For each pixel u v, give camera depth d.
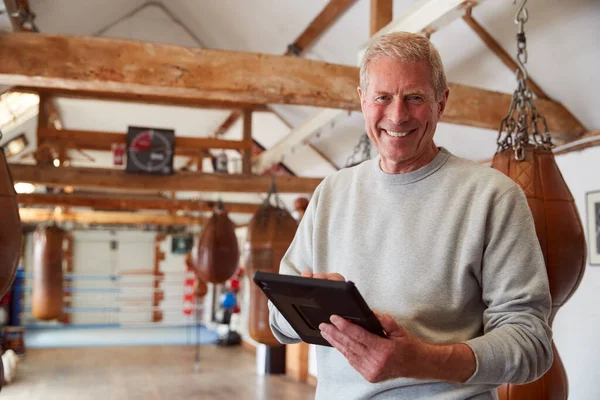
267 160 7.29
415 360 1.13
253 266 4.95
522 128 2.45
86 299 15.24
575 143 3.97
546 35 3.55
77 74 2.88
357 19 4.64
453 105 3.56
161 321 15.64
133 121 9.18
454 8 2.94
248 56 3.15
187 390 7.86
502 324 1.25
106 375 8.89
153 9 6.76
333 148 6.93
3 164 2.36
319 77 3.26
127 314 15.45
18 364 9.75
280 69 3.20
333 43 5.19
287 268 1.57
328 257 1.49
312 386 8.18
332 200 1.54
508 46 3.82
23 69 2.82
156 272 15.73
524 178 2.26
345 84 3.30
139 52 2.98
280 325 1.54
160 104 7.09
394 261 1.35
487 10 3.63
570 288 2.26
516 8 3.46
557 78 3.80
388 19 3.75
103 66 2.91
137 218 12.77
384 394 1.32
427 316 1.30
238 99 3.25
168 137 6.42
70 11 5.68
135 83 2.95
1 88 6.34
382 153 1.39
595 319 3.77
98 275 15.31
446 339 1.29
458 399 1.26
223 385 8.22
